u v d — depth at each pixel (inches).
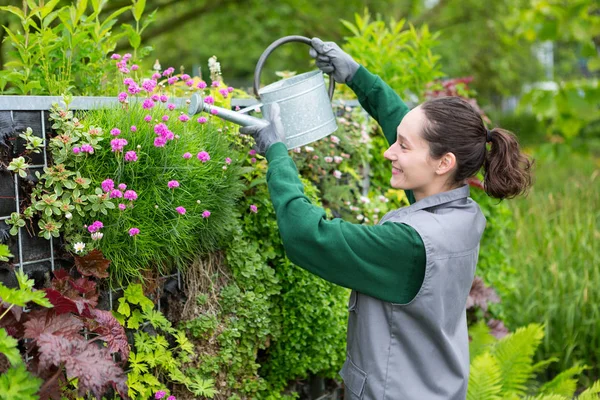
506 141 67.3
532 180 70.7
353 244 60.8
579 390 139.9
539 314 150.5
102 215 68.7
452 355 64.1
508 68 429.4
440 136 64.2
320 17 337.4
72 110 68.7
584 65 431.2
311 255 61.5
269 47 73.1
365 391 64.3
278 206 62.8
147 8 265.1
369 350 64.0
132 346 74.4
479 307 127.7
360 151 108.1
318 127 73.2
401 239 61.0
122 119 70.2
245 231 86.4
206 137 77.3
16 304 55.7
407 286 62.1
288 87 70.7
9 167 61.5
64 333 60.2
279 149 66.3
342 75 79.0
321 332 92.8
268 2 322.3
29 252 65.4
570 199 180.7
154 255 72.1
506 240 140.6
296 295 90.0
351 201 105.4
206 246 78.1
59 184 65.2
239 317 82.9
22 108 63.7
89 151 64.6
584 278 148.4
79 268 66.1
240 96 103.5
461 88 140.9
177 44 400.2
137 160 69.2
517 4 301.3
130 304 74.0
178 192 72.1
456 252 62.9
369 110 82.3
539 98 218.4
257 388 85.7
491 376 103.1
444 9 361.7
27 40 76.3
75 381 65.2
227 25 353.4
